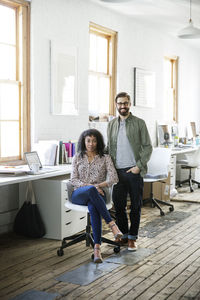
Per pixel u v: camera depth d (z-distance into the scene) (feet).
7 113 15.42
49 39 16.72
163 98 26.91
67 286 10.01
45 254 12.48
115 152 12.83
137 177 12.60
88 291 9.71
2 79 14.99
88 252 12.67
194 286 10.02
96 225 11.59
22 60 15.71
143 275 10.73
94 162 12.63
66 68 17.66
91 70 20.07
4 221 14.96
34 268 11.26
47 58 16.67
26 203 14.24
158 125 25.38
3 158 15.19
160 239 14.12
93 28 19.90
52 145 15.74
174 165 22.53
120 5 19.86
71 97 18.03
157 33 25.61
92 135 12.46
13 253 12.57
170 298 9.32
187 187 25.39
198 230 15.37
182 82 29.96
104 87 21.26
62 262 11.76
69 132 18.17
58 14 17.13
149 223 16.35
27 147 16.08
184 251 12.80
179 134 29.86
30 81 16.05
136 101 23.45
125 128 12.71
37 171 13.30
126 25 22.22
